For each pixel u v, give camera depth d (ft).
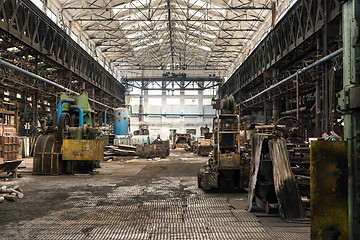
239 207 20.38
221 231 15.10
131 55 135.23
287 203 17.34
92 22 93.25
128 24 98.12
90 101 95.81
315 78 47.03
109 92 122.72
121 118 93.91
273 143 19.36
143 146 68.90
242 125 71.15
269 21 80.89
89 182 31.89
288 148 20.38
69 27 83.05
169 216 18.06
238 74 112.37
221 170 26.21
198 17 96.53
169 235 14.51
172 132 152.76
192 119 153.17
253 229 15.35
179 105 153.17
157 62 150.41
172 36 115.55
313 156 9.11
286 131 24.20
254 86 101.35
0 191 23.32
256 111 107.14
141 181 32.94
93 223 16.56
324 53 41.78
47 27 62.18
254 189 19.07
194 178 35.63
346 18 8.65
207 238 14.06
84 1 76.74
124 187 28.76
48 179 33.96
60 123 38.99
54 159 37.83
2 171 31.60
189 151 106.42
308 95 69.05
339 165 9.02
